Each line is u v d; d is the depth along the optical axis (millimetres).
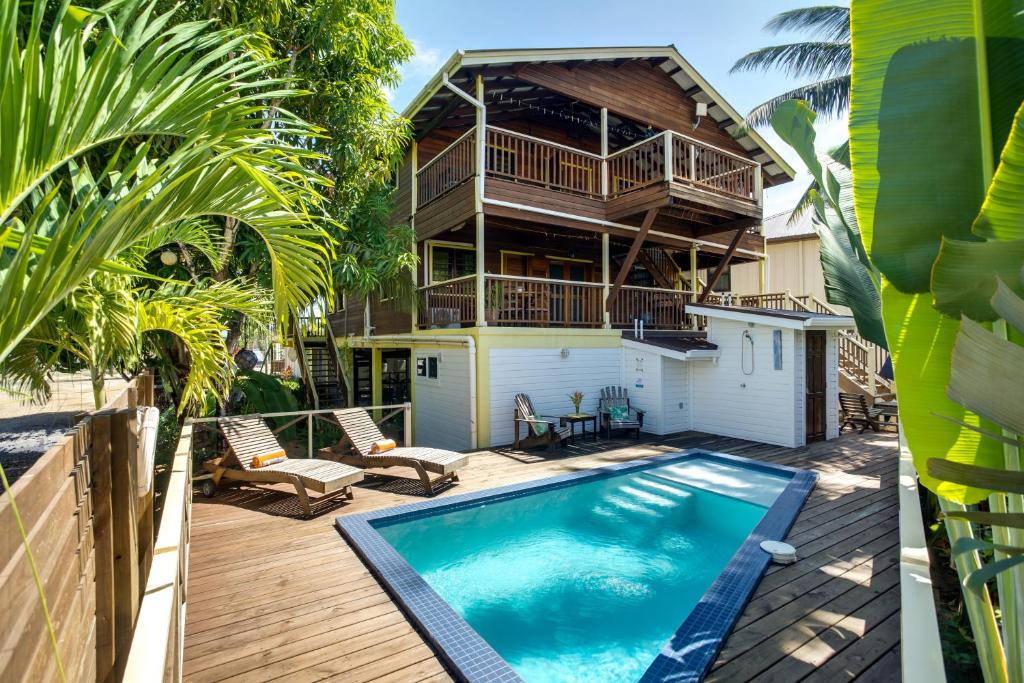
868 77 1684
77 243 1438
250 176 2004
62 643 1522
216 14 5570
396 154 8453
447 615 3168
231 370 5160
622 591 4195
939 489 1859
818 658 2803
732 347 9344
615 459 7699
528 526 5598
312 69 7141
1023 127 1161
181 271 6484
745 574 3680
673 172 9344
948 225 1553
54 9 4371
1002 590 1749
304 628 3123
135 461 2619
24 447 3258
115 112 1537
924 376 1809
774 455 7871
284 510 5336
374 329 13727
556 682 3072
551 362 9492
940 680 1361
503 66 9188
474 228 10789
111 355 3553
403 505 5406
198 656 2822
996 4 1484
